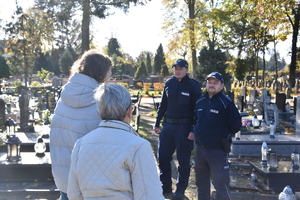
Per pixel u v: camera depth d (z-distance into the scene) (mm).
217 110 4098
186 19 25828
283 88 34688
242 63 32906
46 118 10133
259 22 29016
